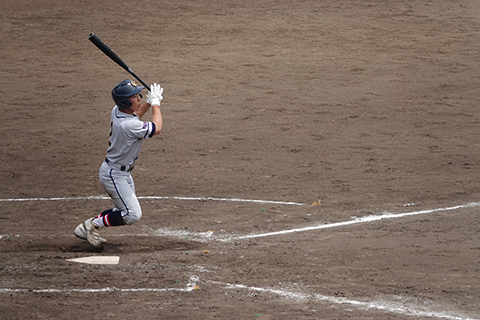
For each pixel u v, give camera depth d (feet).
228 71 213.66
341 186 110.73
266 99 182.29
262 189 109.70
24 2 315.58
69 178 117.39
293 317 56.54
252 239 83.41
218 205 100.48
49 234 85.61
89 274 68.28
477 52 236.43
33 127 155.12
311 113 168.35
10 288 63.00
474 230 85.30
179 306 58.95
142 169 123.65
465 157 129.29
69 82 199.41
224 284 65.77
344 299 61.67
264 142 143.43
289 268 71.31
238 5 320.70
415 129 152.66
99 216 78.33
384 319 56.39
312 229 87.56
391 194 105.40
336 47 247.29
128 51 239.09
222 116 166.09
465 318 56.95
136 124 74.54
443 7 318.45
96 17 290.56
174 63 223.10
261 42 255.09
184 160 130.00
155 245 81.15
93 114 167.12
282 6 320.29
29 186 112.06
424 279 67.51
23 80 201.05
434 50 240.73
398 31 272.72
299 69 216.54
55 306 58.08
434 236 83.10
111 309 57.72
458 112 167.63
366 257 75.05
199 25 280.92
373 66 219.61
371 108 172.65
